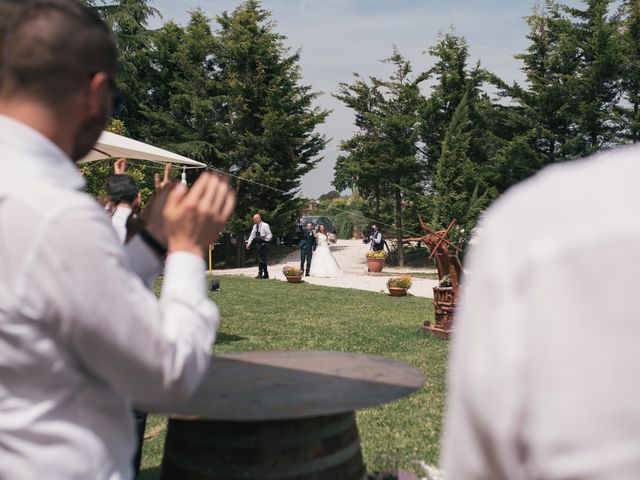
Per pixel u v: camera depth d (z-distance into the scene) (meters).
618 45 27.47
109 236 1.28
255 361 3.12
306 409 2.23
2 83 1.39
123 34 33.91
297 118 32.50
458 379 0.71
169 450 2.49
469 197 30.06
